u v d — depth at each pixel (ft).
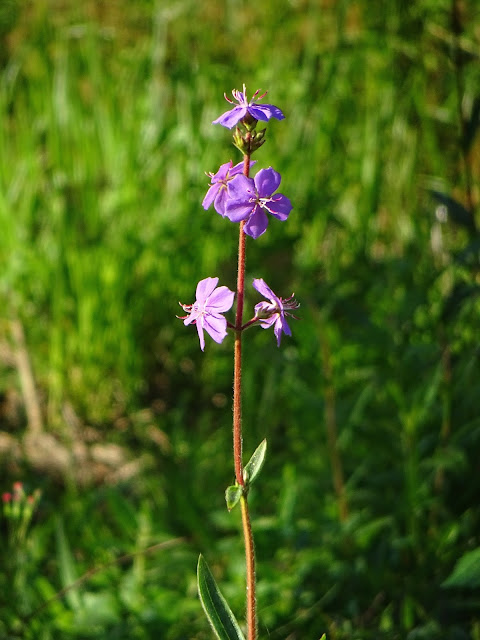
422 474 3.11
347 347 3.72
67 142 4.56
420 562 2.90
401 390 3.08
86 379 4.22
